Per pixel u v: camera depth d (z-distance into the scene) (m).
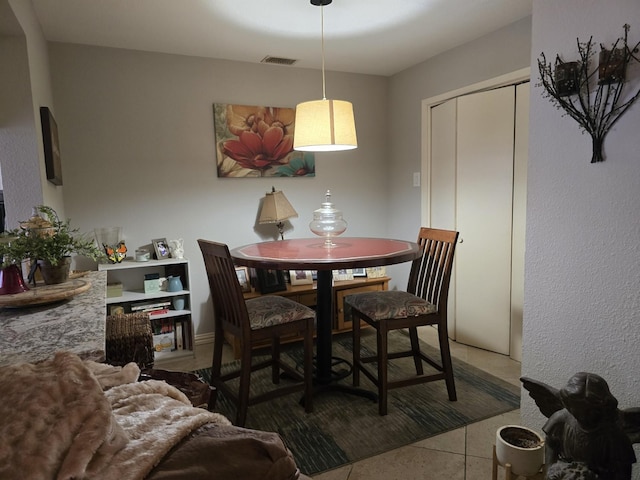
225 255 2.01
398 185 3.96
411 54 3.36
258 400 2.16
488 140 3.04
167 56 3.21
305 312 2.26
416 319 2.33
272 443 0.60
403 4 2.45
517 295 2.97
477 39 3.02
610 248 1.43
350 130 2.42
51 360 0.77
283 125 3.62
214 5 2.41
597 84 1.42
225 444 0.60
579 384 1.15
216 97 3.39
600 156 1.43
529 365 1.75
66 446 0.56
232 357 3.15
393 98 3.95
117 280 3.20
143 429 0.63
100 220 3.12
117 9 2.44
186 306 3.28
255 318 2.13
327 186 3.88
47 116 2.27
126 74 3.11
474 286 3.24
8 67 2.03
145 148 3.21
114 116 3.10
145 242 3.27
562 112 1.55
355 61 3.52
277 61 3.47
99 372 0.86
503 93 2.91
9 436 0.56
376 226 4.11
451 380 2.41
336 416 2.29
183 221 3.37
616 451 1.14
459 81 3.20
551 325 1.65
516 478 1.38
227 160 3.45
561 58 1.54
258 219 3.62
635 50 1.32
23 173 2.08
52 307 1.45
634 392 1.39
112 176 3.13
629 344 1.40
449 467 1.86
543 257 1.66
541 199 1.65
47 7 2.37
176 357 3.15
